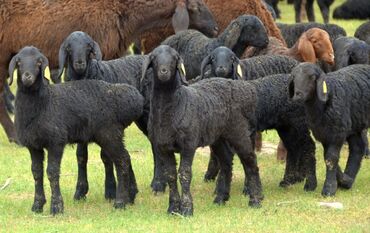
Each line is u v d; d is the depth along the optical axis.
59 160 13.70
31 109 13.38
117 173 14.38
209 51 18.38
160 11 20.55
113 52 20.25
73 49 14.60
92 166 17.92
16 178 16.97
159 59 12.95
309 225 13.09
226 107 13.91
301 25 22.66
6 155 19.06
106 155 14.88
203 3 21.11
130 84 15.79
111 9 20.09
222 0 21.81
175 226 13.02
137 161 18.28
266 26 21.64
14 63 13.36
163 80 12.86
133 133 21.30
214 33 21.25
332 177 15.12
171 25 20.89
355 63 18.41
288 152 16.02
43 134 13.46
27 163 18.27
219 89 13.91
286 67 16.98
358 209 14.10
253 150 14.42
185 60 18.80
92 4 19.98
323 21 34.78
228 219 13.42
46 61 13.41
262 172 17.30
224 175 14.64
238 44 18.62
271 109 15.44
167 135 13.27
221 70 15.45
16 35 19.84
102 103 13.99
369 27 22.52
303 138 15.68
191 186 16.22
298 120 15.58
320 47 18.19
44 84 13.41
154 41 21.77
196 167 17.80
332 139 14.99
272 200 14.89
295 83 14.55
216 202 14.62
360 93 15.30
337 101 14.81
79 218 13.71
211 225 13.05
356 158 15.76
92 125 13.92
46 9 19.86
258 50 19.11
